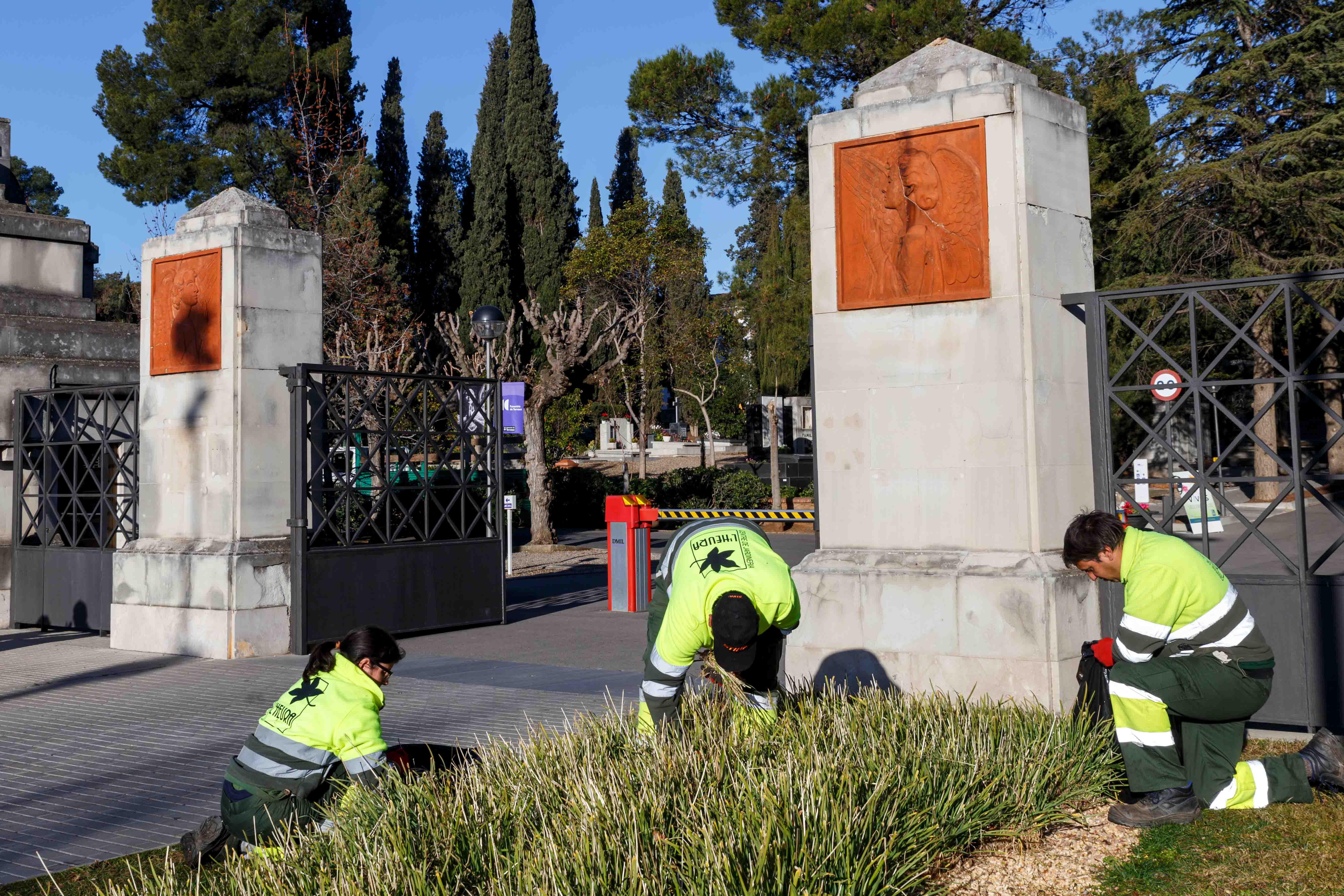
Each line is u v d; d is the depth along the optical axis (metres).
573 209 48.91
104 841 4.98
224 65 37.50
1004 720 5.12
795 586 5.58
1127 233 26.00
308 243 10.88
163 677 9.17
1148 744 4.50
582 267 39.31
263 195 37.81
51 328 13.70
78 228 14.77
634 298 38.94
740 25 27.03
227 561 10.03
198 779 6.00
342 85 39.22
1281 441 30.08
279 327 10.60
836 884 3.48
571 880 3.50
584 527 32.03
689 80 26.20
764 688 5.11
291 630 10.30
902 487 6.62
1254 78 25.78
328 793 4.55
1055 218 6.57
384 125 46.06
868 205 6.74
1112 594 6.48
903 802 4.04
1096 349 6.63
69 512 12.60
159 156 37.19
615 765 4.48
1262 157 25.33
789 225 31.30
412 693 8.03
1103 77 28.36
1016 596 6.12
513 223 47.66
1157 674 4.48
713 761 4.30
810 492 32.94
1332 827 4.22
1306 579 5.87
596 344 23.56
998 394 6.34
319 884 3.64
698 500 31.06
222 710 7.81
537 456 23.72
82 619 11.96
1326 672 5.81
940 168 6.52
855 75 25.30
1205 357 26.47
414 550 11.16
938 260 6.51
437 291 47.25
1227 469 28.78
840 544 6.83
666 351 38.84
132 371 14.19
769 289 31.72
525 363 42.34
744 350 44.69
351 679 4.64
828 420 6.88
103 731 7.23
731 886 3.38
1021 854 4.20
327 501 12.26
